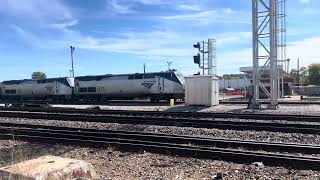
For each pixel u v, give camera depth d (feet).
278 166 38.96
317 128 63.67
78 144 55.36
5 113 109.91
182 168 39.73
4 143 59.98
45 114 100.78
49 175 28.94
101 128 74.74
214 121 74.79
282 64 144.25
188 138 54.13
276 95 113.70
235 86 370.73
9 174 29.04
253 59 116.16
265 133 60.80
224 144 50.78
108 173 38.58
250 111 104.32
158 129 69.26
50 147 55.01
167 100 174.19
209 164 40.83
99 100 197.67
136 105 152.76
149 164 42.09
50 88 218.79
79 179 29.89
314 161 37.58
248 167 38.73
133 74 184.75
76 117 93.15
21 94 233.76
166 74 173.27
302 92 295.48
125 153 48.26
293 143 50.83
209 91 127.03
